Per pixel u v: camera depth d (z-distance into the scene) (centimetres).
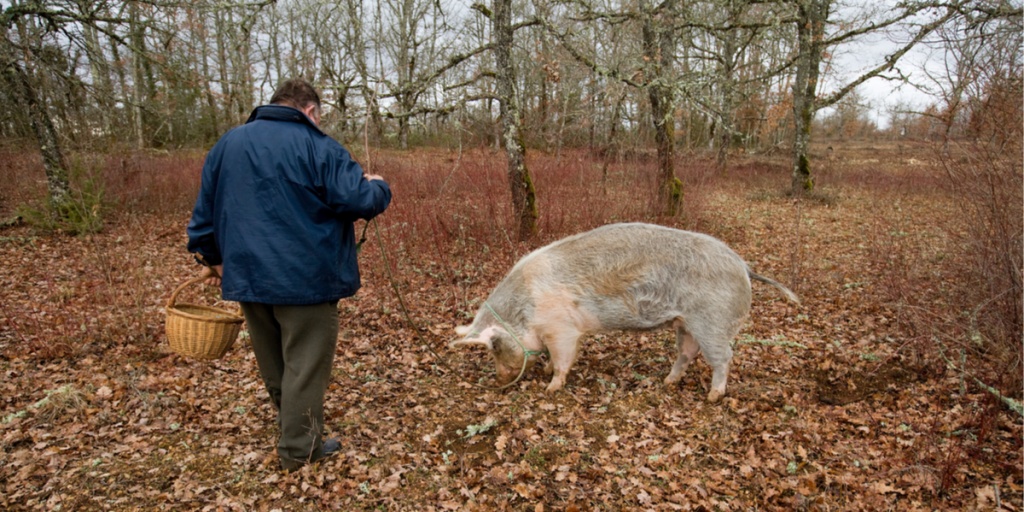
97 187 1116
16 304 659
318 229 312
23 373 481
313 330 328
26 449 368
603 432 411
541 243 894
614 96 990
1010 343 456
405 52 2564
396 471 357
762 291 730
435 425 417
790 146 2767
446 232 920
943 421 402
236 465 358
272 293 306
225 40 1809
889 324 592
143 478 344
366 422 417
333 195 306
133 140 1548
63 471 346
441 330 605
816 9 1491
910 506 321
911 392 450
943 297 597
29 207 1066
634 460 374
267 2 930
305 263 309
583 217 999
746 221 1225
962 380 438
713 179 1730
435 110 859
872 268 796
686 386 482
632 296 444
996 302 481
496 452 382
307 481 340
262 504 324
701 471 362
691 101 938
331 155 312
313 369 334
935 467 347
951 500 323
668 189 1124
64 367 497
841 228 1141
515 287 459
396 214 978
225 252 310
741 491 342
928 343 489
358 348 555
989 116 507
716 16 1492
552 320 454
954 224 833
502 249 891
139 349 542
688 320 444
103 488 332
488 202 987
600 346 567
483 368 519
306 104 326
